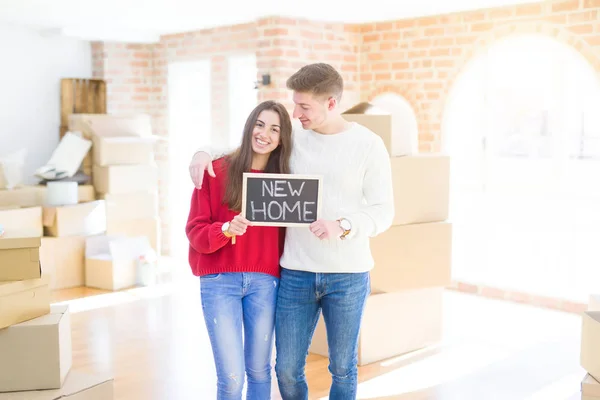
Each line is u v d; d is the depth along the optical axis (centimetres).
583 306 508
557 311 518
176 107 739
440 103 592
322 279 248
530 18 530
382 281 402
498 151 571
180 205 750
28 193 591
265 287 253
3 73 667
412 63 609
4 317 284
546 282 547
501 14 546
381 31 629
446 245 422
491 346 438
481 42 561
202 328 473
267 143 249
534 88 545
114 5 532
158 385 372
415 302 430
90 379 305
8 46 668
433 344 442
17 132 681
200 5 531
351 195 251
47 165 621
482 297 561
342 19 608
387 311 414
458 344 442
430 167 416
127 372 390
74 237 594
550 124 540
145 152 659
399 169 402
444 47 585
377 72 637
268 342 257
